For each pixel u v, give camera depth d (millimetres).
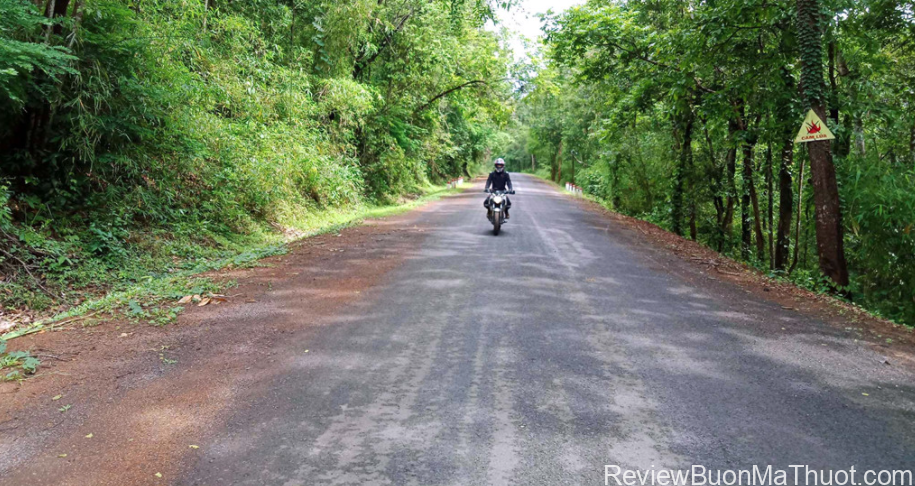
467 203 25359
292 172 16031
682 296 7598
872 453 3406
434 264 9594
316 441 3486
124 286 8344
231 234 12367
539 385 4383
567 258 10438
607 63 17438
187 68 12359
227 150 13227
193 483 3029
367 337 5586
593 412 3914
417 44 24062
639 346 5367
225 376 4551
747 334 5840
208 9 14773
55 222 9062
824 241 9836
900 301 12094
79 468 3182
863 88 12594
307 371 4664
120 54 9586
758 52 12938
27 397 4137
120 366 4762
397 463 3232
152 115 10250
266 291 7559
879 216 11273
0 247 7762
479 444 3455
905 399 4227
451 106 36688
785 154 14133
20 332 5738
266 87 16266
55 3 8758
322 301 7035
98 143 9969
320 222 16281
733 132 15133
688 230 21797
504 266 9469
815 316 6711
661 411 3938
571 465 3219
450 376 4566
